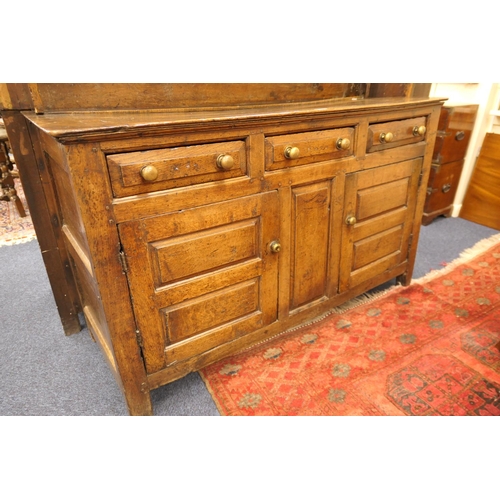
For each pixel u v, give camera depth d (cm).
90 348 149
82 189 83
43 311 172
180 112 123
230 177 104
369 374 134
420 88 170
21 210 277
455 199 272
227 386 130
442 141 235
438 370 136
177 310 110
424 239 240
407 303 173
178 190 96
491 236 242
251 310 128
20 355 145
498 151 244
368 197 143
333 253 142
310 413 119
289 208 121
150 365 112
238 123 98
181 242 102
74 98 114
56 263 143
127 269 96
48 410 120
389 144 140
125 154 87
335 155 126
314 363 139
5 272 205
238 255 115
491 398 124
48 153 111
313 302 147
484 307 170
